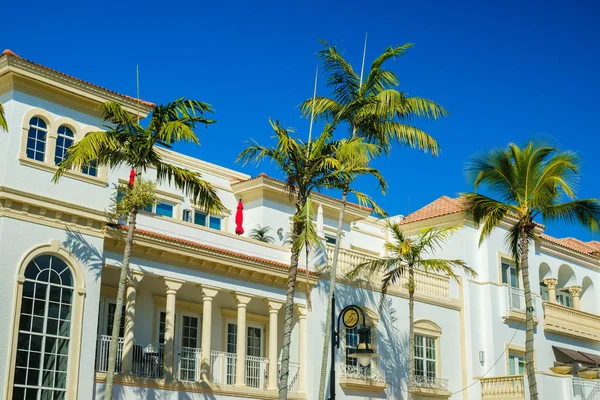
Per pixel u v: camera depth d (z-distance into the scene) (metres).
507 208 30.38
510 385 36.16
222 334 30.81
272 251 30.80
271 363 29.70
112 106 21.95
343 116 29.64
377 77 30.34
